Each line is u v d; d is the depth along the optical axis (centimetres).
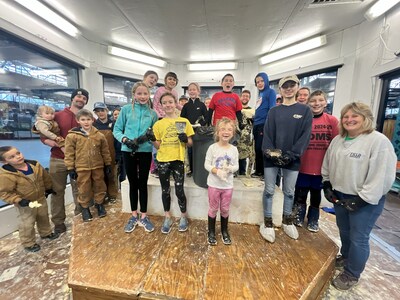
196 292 111
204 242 157
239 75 499
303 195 187
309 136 150
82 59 350
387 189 122
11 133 243
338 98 360
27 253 180
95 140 199
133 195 175
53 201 210
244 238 164
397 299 138
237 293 111
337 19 310
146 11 278
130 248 149
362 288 146
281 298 109
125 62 431
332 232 220
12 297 136
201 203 190
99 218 196
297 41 381
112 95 430
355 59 336
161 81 493
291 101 156
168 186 169
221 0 253
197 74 514
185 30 333
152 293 111
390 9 273
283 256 143
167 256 140
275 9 275
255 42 383
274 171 160
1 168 169
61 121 211
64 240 201
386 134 309
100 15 288
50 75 300
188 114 238
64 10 275
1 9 214
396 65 266
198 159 189
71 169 188
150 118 177
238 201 185
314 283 120
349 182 131
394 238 212
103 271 126
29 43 250
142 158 169
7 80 235
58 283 147
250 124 232
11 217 214
